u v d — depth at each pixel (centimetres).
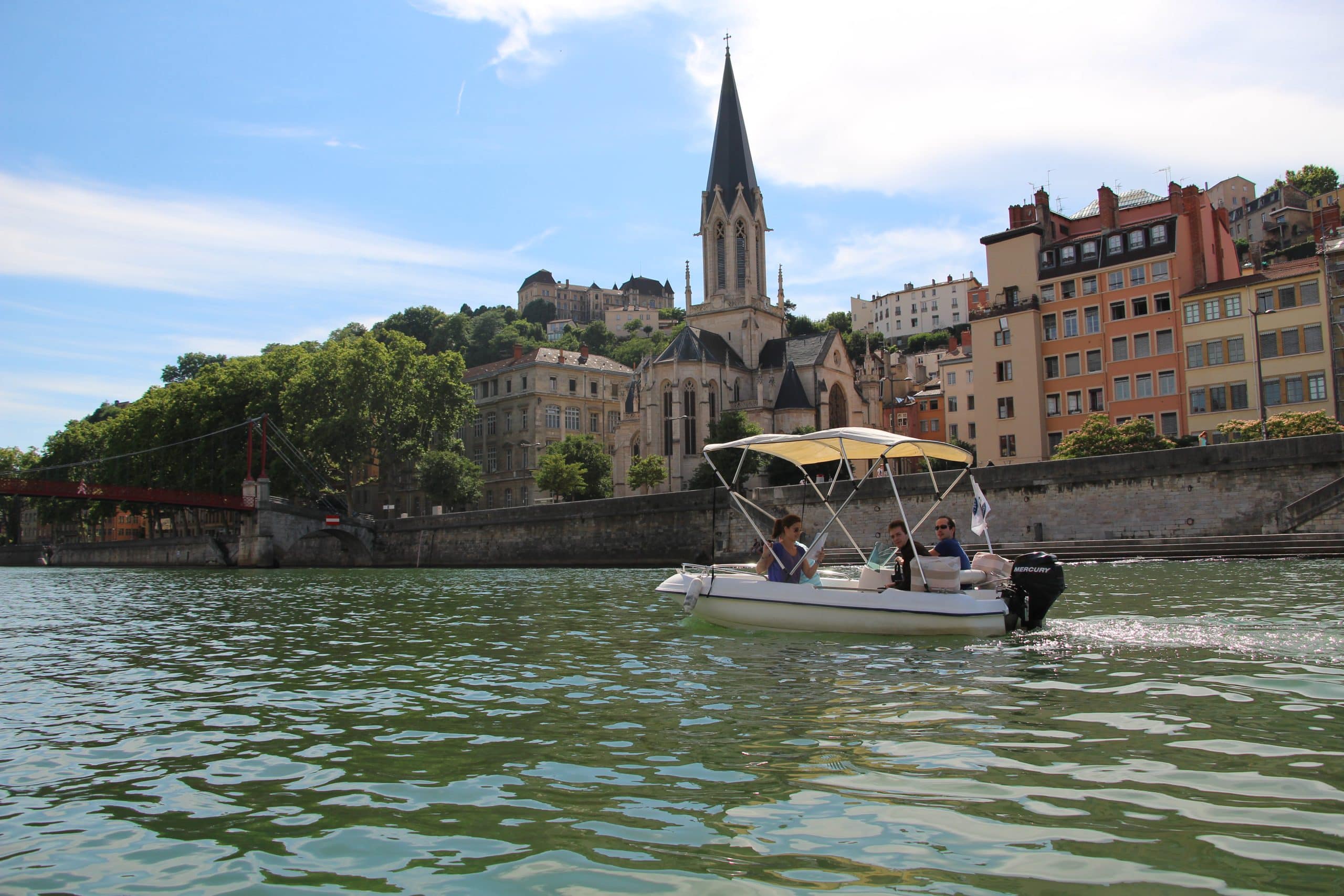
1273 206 12069
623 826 671
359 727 1035
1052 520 4434
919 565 1694
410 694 1234
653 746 895
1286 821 641
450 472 8900
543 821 685
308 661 1595
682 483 9081
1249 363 6000
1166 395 6384
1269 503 3825
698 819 680
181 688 1349
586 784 778
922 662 1351
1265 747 829
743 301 10481
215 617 2609
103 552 10400
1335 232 6128
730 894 545
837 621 1689
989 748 853
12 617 2756
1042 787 729
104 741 1004
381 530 7806
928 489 4844
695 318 10656
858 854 601
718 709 1056
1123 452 5350
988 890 539
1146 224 6531
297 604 3088
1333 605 1880
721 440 7912
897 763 809
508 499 11362
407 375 8900
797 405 9475
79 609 3097
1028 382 6994
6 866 630
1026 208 7538
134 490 7494
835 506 5159
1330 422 4834
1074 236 7688
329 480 8812
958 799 705
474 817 703
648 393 9300
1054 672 1239
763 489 5481
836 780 764
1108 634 1564
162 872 614
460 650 1678
